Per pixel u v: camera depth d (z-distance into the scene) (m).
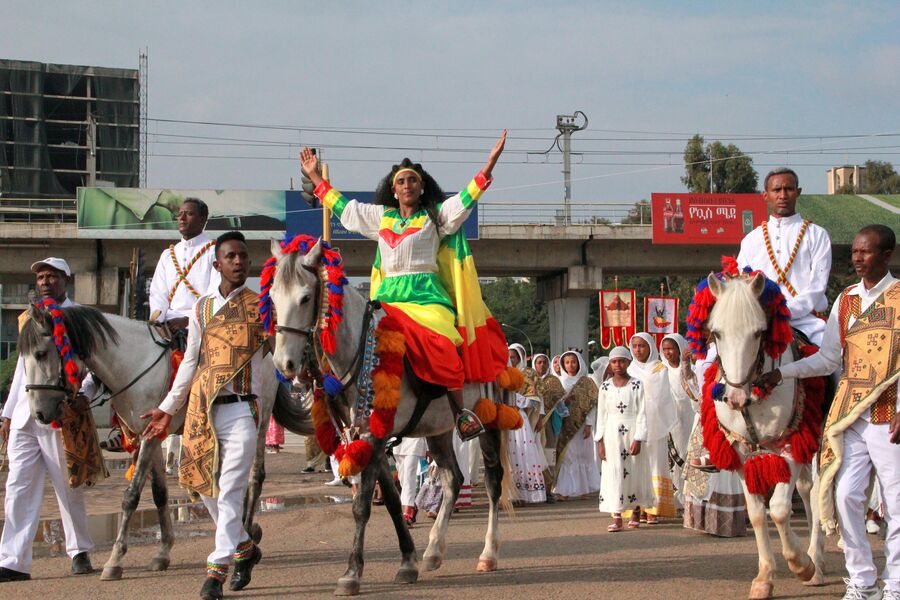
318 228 37.47
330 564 8.26
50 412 7.52
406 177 7.59
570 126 51.06
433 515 11.73
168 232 37.12
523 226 39.47
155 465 8.07
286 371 6.55
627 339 21.70
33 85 59.84
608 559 8.45
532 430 13.43
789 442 6.88
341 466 6.75
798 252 7.70
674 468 11.07
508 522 11.31
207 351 7.09
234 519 6.82
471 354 7.58
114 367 8.01
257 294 7.27
